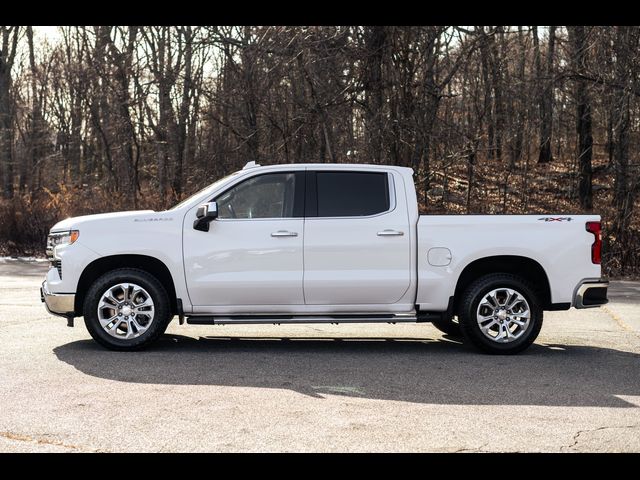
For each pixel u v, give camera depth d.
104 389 6.62
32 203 25.62
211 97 25.53
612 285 17.25
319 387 6.81
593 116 27.53
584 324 11.23
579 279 8.70
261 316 8.54
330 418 5.77
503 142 27.06
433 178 23.33
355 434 5.36
